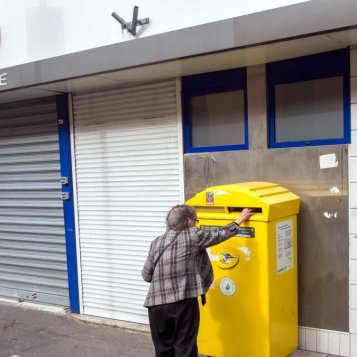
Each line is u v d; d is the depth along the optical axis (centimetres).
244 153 464
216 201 402
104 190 561
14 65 553
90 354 470
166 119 511
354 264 414
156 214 524
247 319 394
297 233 438
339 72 416
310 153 429
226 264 400
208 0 441
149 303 364
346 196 414
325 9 337
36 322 569
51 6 551
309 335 439
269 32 361
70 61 481
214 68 466
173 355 378
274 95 457
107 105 549
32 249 639
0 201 667
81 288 589
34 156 623
